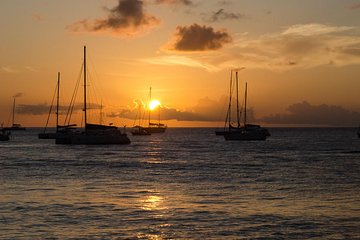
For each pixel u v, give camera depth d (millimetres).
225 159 85875
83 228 30844
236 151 110188
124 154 98375
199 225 31641
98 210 36250
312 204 38781
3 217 33781
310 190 46688
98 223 32125
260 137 165000
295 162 79250
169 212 35562
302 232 29875
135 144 145500
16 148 119562
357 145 139125
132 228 30891
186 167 70562
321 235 29250
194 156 93625
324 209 36688
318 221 32656
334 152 105562
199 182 53031
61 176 58438
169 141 174125
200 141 173000
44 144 141500
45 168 68250
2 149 115562
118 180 54656
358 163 76875
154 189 47250
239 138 164250
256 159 85812
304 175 59875
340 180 54719
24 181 53219
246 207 37500
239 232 29891
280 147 128000
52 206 37719
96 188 47844
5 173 61500
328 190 46688
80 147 122000
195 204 38812
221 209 36656
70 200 40531
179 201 40219
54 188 47656
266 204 38812
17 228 30781
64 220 32969
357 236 29016
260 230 30344
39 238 28641
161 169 67500
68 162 78312
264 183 52125
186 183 52094
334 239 28406
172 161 81188
